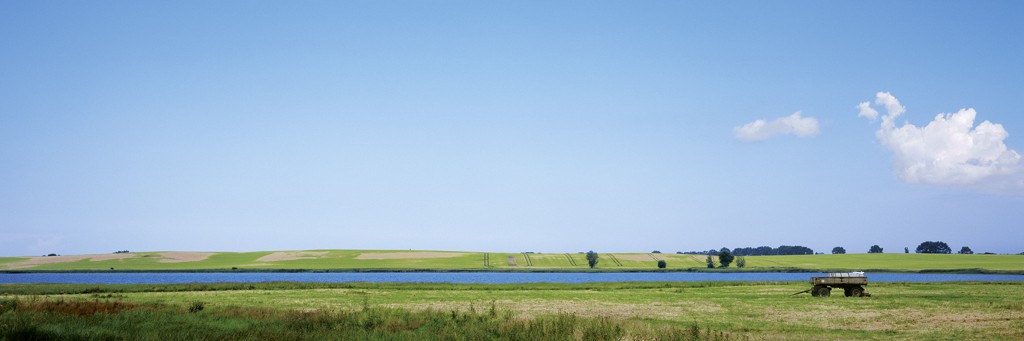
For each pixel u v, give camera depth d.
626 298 55.47
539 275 183.00
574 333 27.59
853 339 28.50
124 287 70.31
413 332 28.17
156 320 30.70
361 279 153.62
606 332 27.55
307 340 25.38
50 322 28.33
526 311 42.56
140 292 65.25
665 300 52.56
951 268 197.50
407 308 44.78
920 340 28.28
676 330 28.83
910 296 55.50
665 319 37.41
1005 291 62.53
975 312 40.09
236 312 35.72
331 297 57.03
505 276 175.25
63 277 178.12
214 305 43.28
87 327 27.22
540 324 29.61
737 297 56.06
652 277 163.38
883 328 32.59
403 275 186.75
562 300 53.22
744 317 38.56
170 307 39.44
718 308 44.72
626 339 26.75
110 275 194.62
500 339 26.61
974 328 32.25
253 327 28.47
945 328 32.38
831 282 56.50
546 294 61.59
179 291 67.31
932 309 42.44
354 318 32.53
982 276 154.75
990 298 52.38
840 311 41.72
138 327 27.88
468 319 33.50
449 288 72.81
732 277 161.12
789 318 37.81
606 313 41.34
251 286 72.94
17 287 67.81
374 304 48.66
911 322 35.19
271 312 36.00
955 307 43.72
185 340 24.58
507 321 32.09
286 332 26.95
